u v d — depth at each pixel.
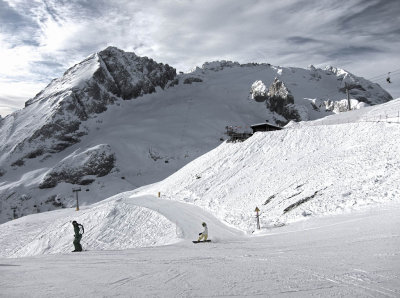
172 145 178.75
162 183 78.56
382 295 5.51
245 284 6.69
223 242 20.06
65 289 6.55
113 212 57.50
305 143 55.00
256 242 17.38
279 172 47.47
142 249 15.72
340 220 20.19
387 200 21.75
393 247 9.55
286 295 5.75
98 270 8.91
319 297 5.54
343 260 8.60
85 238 50.62
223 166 63.56
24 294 6.13
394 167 28.25
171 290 6.40
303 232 19.05
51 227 66.31
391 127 44.03
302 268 8.05
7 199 135.00
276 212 33.41
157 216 48.22
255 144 64.75
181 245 18.33
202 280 7.25
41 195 135.75
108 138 181.38
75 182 141.38
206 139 184.88
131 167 158.25
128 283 7.12
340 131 52.59
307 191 33.72
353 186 28.20
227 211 43.19
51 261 11.16
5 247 64.81
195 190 58.34
